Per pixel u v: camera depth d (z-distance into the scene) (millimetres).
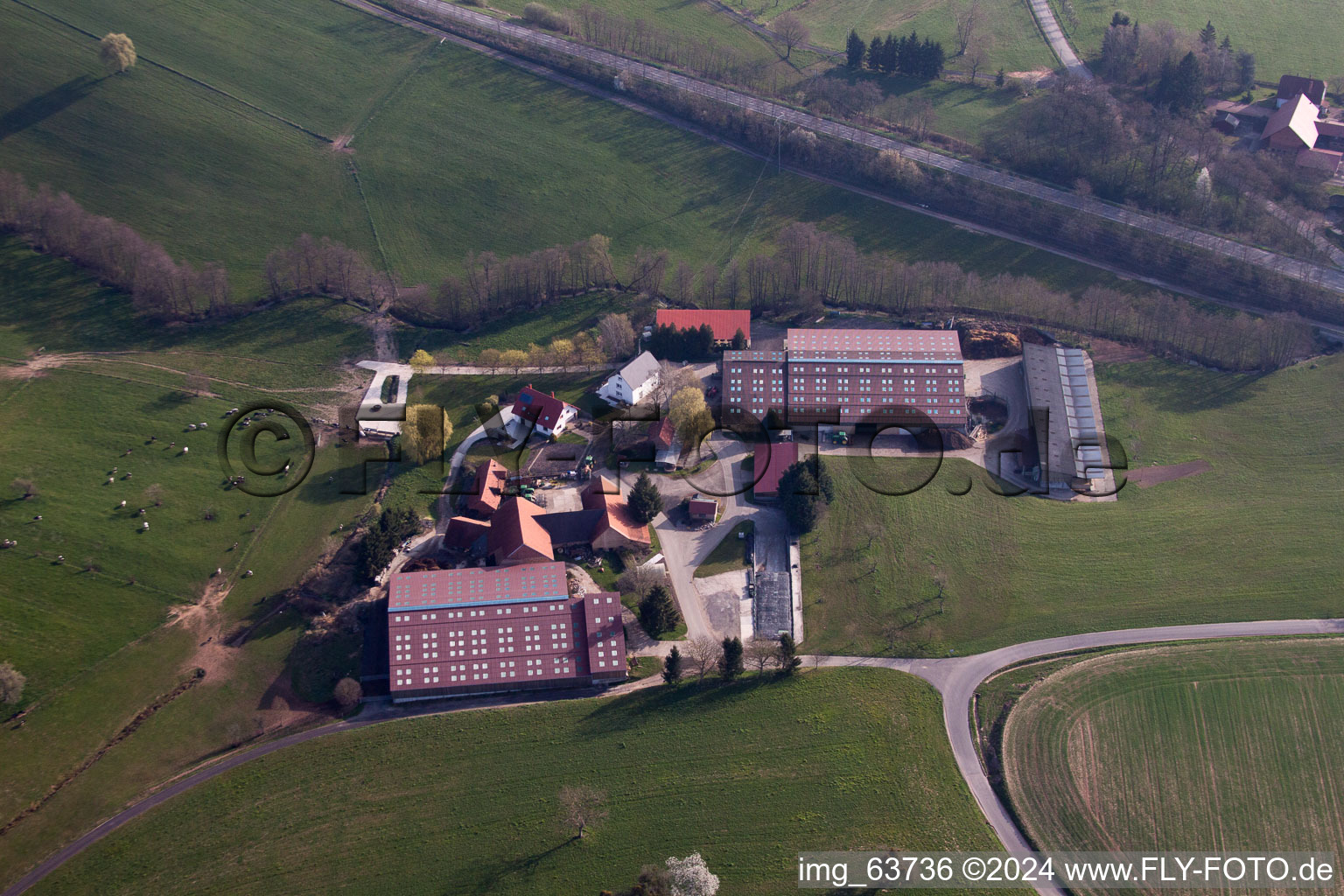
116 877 135375
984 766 154000
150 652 160250
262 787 145375
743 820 145250
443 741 151750
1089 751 155500
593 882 137750
